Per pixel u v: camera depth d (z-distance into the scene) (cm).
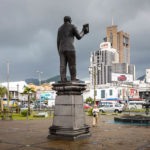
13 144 734
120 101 7250
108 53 14662
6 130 1145
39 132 1058
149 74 7906
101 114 3008
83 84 900
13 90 8825
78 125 845
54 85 896
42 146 698
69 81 884
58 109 866
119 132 1073
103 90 8400
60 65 913
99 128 1259
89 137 884
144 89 9456
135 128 1259
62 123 845
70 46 895
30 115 2789
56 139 827
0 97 4581
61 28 918
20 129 1192
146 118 1678
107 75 13600
